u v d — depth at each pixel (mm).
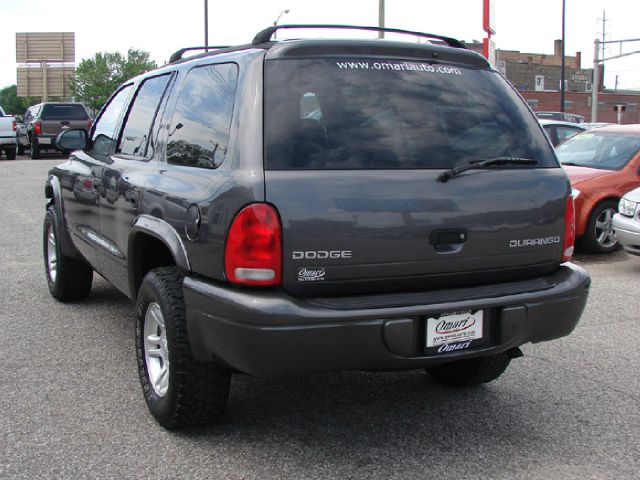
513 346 3572
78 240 5668
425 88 3629
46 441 3715
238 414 4094
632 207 8039
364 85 3502
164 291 3697
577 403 4328
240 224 3150
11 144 24703
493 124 3721
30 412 4082
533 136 3836
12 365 4852
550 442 3797
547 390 4535
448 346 3387
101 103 61688
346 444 3732
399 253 3299
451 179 3438
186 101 4031
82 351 5152
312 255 3162
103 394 4355
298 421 4012
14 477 3342
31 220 11469
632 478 3422
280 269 3137
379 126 3422
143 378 4008
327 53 3514
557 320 3660
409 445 3732
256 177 3160
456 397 4398
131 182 4289
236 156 3301
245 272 3146
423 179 3367
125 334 5559
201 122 3748
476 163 3514
